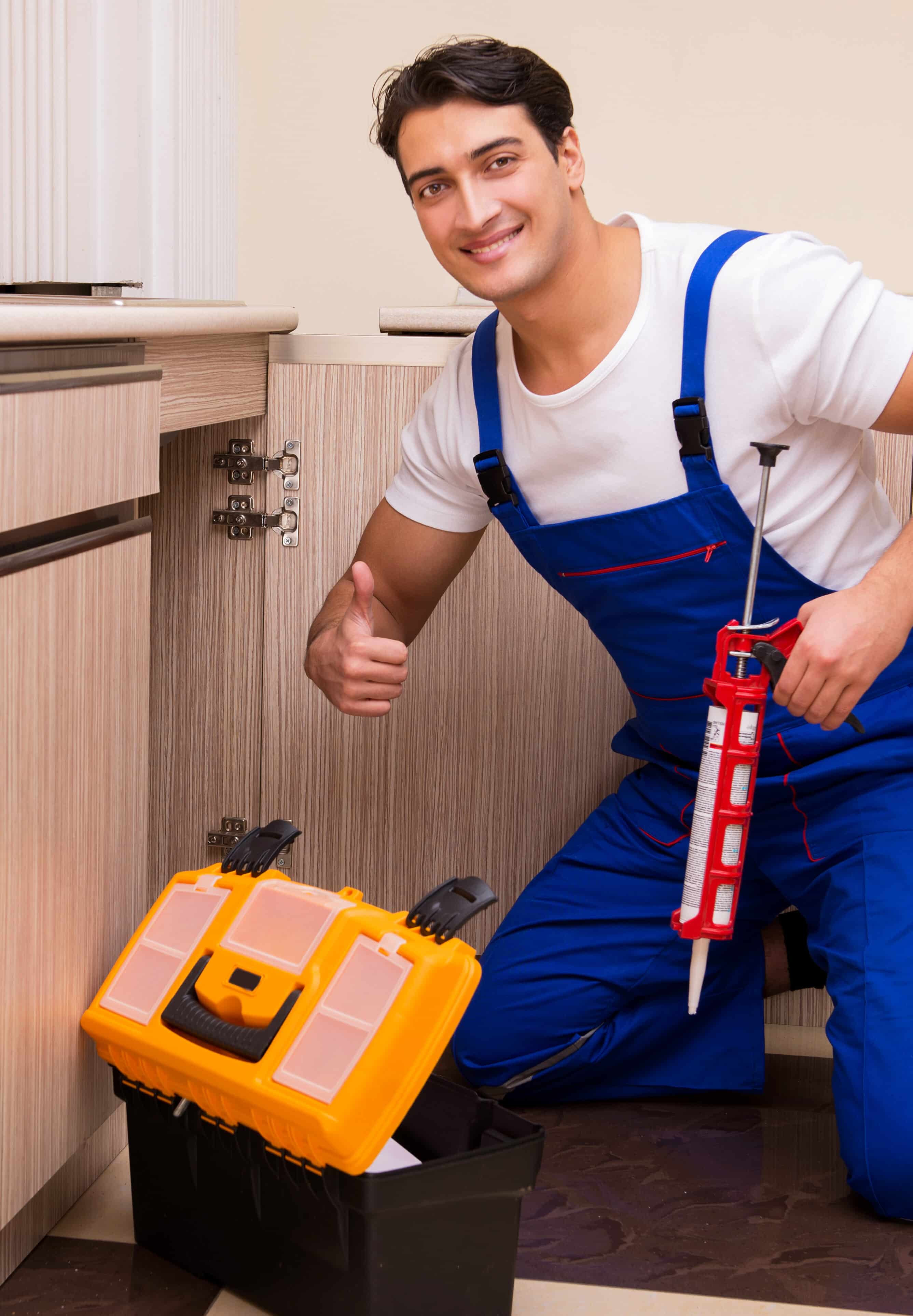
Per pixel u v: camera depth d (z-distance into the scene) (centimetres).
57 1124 96
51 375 88
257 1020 88
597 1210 108
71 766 95
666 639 120
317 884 160
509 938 136
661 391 111
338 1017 85
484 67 102
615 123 221
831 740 118
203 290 167
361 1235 83
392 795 157
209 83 165
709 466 110
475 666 154
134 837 108
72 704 95
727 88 217
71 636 94
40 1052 93
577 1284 97
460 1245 87
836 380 107
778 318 106
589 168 222
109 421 97
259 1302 93
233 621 157
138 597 106
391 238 228
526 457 119
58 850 94
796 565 116
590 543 117
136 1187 100
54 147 144
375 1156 82
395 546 135
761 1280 98
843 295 106
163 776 161
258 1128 86
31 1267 98
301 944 90
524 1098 132
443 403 127
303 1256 88
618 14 217
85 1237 103
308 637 135
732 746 102
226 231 175
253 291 233
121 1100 109
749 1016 134
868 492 120
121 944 107
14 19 135
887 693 119
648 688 126
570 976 131
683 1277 98
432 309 149
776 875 125
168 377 117
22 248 141
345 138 225
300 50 224
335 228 229
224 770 160
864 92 215
